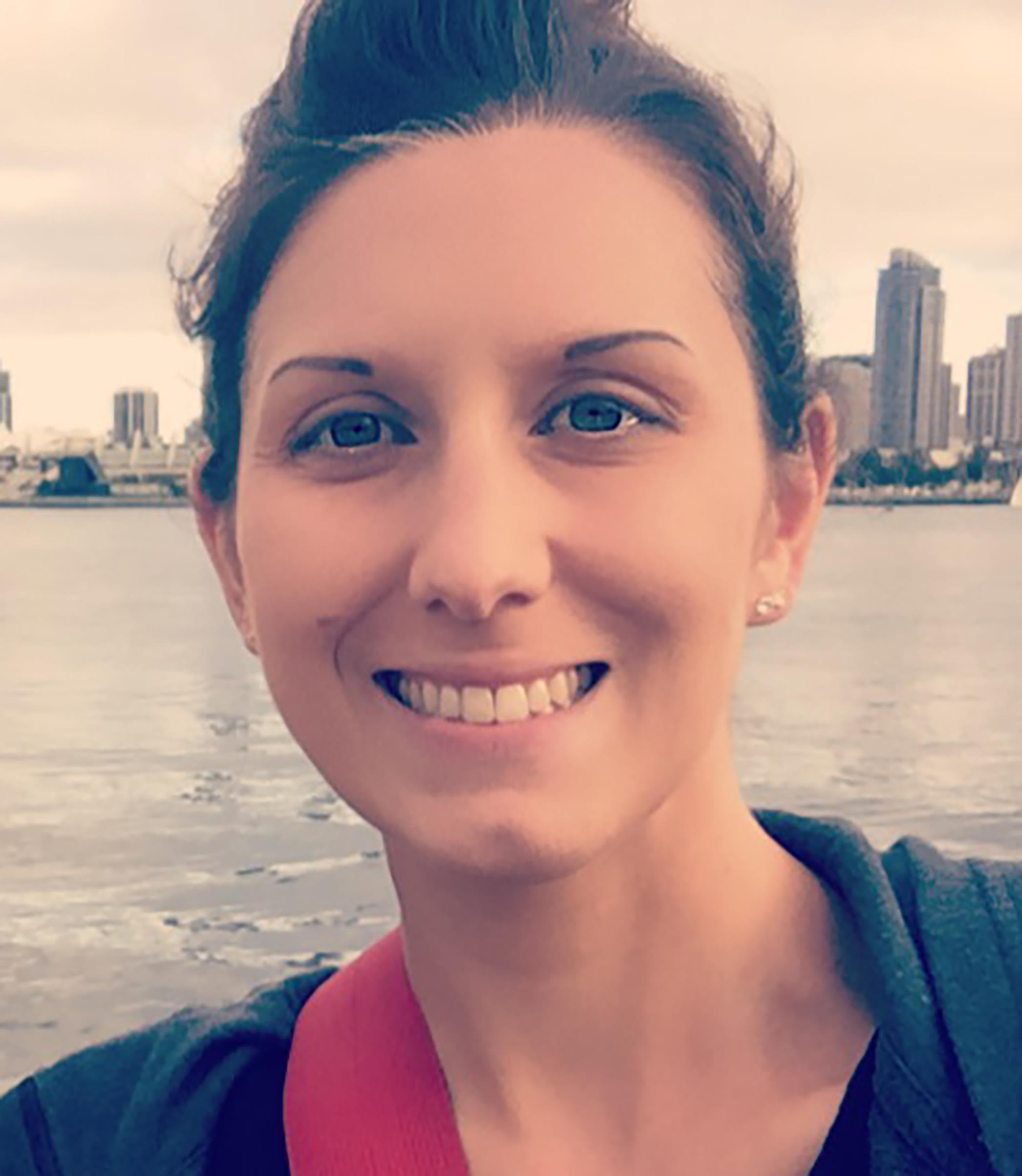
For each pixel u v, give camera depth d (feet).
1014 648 21.65
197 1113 1.42
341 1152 1.37
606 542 1.21
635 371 1.23
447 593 1.18
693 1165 1.31
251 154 1.36
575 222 1.23
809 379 1.44
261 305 1.33
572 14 1.29
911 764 12.91
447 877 1.33
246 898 8.96
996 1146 1.20
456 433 1.22
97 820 11.28
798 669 19.07
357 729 1.27
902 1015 1.25
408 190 1.24
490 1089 1.37
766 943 1.36
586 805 1.22
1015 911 1.30
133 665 21.35
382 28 1.28
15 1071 6.37
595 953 1.33
